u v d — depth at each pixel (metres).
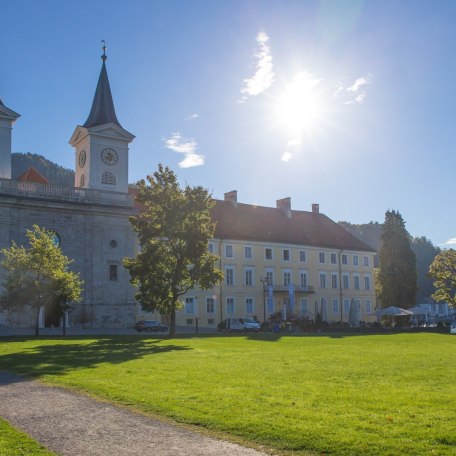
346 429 9.87
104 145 59.72
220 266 69.50
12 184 51.69
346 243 86.12
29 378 16.59
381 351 27.17
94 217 56.03
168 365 20.05
